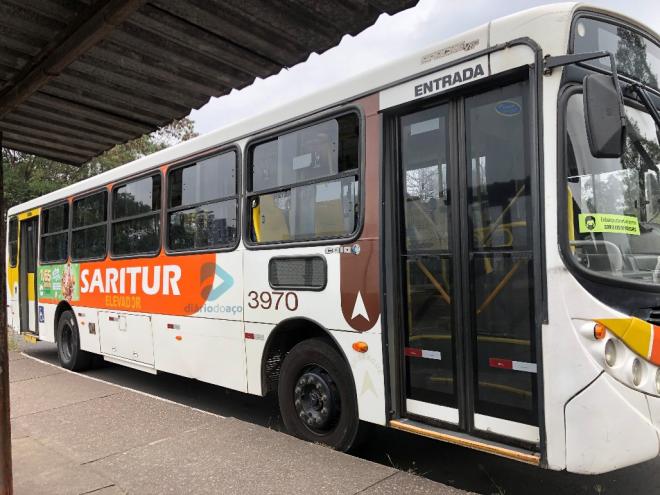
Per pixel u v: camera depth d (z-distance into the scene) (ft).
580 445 10.32
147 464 13.97
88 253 28.04
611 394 10.32
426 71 13.04
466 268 12.31
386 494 11.85
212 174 19.86
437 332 12.89
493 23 11.85
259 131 17.81
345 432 14.82
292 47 10.03
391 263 13.82
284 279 16.51
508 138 11.76
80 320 28.60
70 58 9.04
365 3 8.70
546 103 10.96
